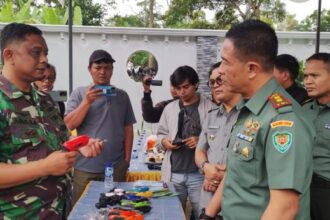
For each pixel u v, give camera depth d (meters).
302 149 1.26
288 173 1.25
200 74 8.64
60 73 8.62
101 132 3.36
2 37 1.69
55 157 1.55
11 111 1.59
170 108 3.28
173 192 2.72
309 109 2.44
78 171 3.32
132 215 2.12
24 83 1.70
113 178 3.31
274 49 1.38
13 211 1.58
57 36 8.55
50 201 1.68
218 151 2.61
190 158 3.08
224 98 2.58
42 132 1.69
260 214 1.36
